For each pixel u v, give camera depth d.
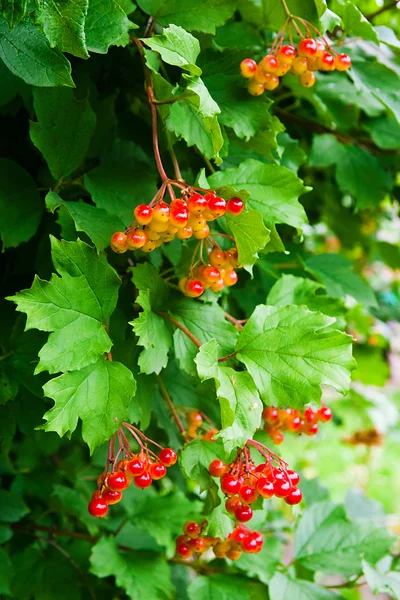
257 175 0.55
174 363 0.61
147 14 0.57
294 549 0.64
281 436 0.58
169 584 0.62
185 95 0.52
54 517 0.69
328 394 1.06
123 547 0.65
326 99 0.67
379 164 0.71
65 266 0.51
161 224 0.50
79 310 0.51
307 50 0.56
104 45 0.50
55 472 0.69
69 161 0.55
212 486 0.54
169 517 0.65
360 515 0.75
